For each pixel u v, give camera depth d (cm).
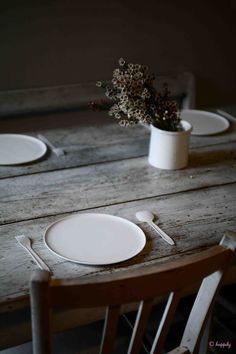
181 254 112
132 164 158
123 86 134
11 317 112
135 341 91
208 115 204
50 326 80
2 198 133
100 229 119
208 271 89
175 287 86
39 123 239
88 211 129
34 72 229
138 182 146
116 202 134
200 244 116
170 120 149
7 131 233
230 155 169
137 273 80
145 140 179
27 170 151
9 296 95
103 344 88
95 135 182
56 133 182
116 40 243
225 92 290
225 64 281
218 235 120
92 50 239
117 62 248
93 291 77
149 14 245
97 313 110
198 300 100
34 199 134
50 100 226
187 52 266
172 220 126
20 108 220
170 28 254
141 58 254
